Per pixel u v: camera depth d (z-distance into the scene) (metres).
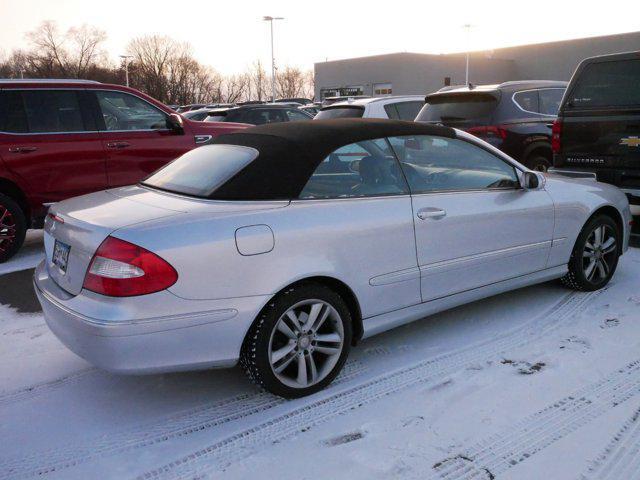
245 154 3.47
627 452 2.76
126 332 2.81
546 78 49.31
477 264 4.06
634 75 6.05
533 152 8.52
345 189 3.52
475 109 8.45
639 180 6.10
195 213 3.07
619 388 3.33
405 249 3.65
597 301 4.70
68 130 6.62
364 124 3.78
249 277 3.06
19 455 2.90
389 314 3.68
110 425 3.16
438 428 3.01
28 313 4.82
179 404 3.36
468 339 4.07
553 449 2.80
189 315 2.93
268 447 2.91
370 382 3.52
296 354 3.31
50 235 3.52
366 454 2.82
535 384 3.41
